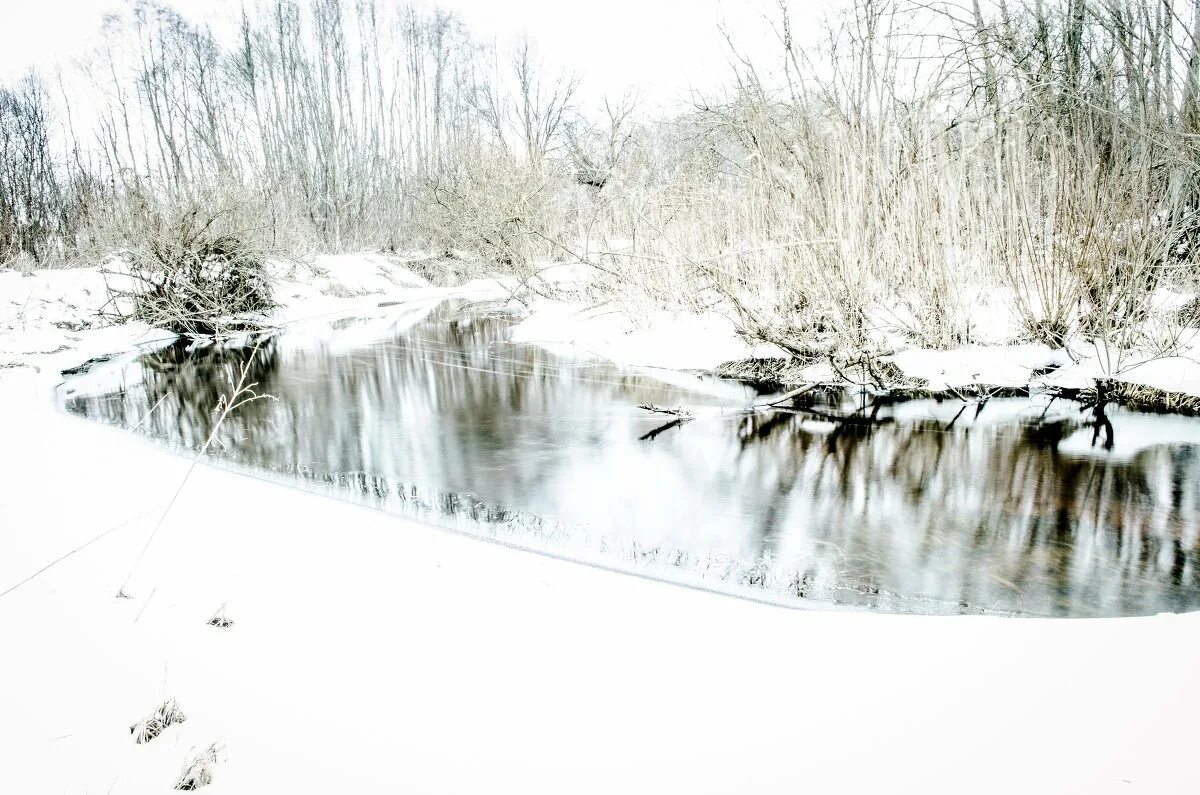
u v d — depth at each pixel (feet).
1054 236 20.99
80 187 57.16
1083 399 20.48
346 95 94.27
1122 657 6.88
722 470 16.01
